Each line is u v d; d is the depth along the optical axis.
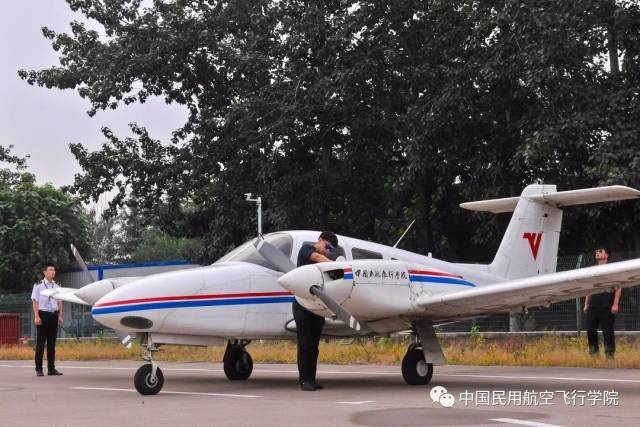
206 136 27.91
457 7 24.28
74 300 12.58
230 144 27.41
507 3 21.77
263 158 26.50
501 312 10.84
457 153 23.75
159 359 17.19
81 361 17.25
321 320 9.85
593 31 21.41
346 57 24.67
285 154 27.53
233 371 11.45
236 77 29.25
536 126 21.70
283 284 9.32
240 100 28.05
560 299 10.24
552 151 21.03
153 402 8.53
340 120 26.25
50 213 42.75
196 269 10.29
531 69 21.30
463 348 16.56
